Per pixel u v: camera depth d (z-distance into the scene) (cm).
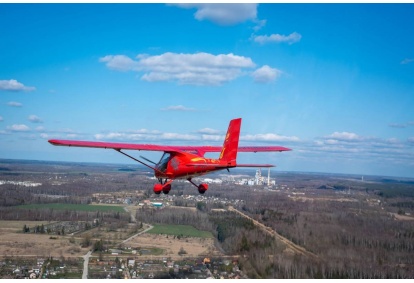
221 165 3534
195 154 3712
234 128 3584
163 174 3703
